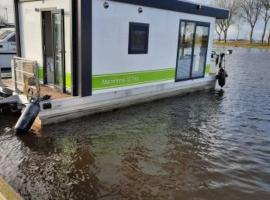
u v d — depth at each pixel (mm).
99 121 7305
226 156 5691
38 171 4789
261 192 4531
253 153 5871
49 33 8188
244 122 7785
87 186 4453
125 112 8180
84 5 6859
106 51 7680
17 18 8797
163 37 9305
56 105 6805
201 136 6668
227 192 4492
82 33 6957
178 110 8672
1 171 4730
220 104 9578
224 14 11852
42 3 7895
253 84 13500
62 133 6395
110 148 5789
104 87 7848
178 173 4969
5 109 7367
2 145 5676
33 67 6578
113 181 4617
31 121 6262
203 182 4723
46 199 4102
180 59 10211
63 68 7520
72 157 5332
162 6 8844
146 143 6125
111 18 7613
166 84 9828
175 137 6547
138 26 8375
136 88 8789
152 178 4766
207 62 11609
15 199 3406
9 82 8398
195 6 10086
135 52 8477
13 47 11250
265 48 49469
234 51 39375
